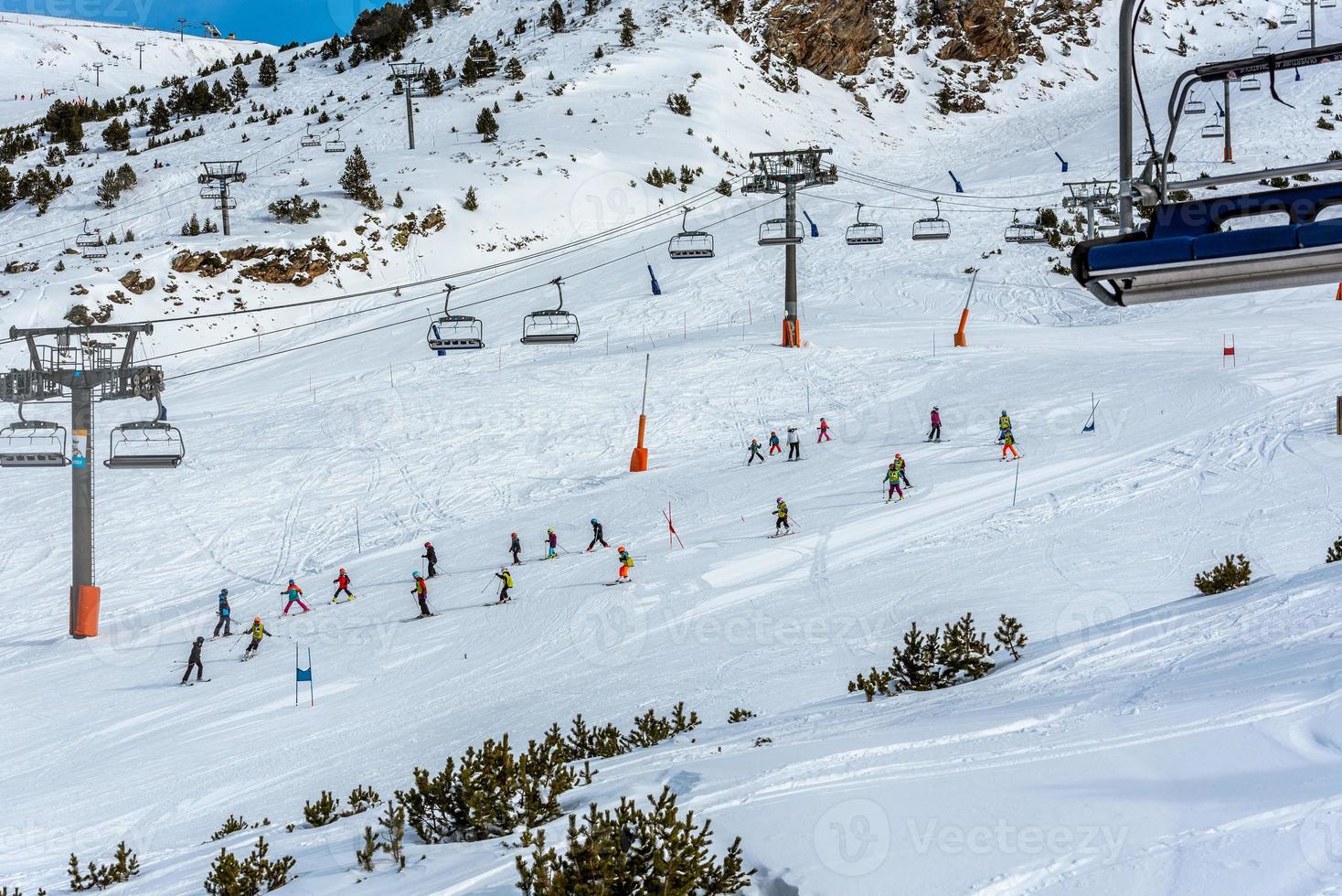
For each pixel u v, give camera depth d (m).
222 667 25.55
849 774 8.23
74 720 22.78
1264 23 143.25
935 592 20.84
